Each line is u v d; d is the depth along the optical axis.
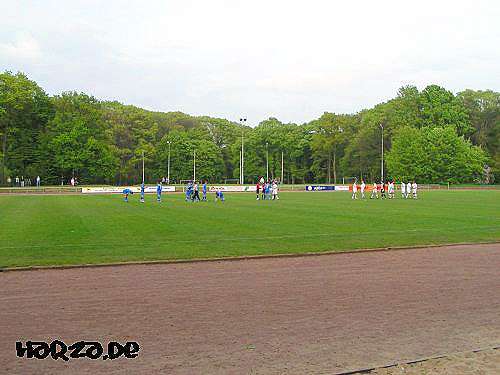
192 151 125.25
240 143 130.25
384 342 7.52
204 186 49.06
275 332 7.98
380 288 11.19
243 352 7.09
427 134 98.44
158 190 48.41
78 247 16.83
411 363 6.70
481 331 8.05
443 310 9.32
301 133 131.50
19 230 21.77
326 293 10.69
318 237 19.62
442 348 7.27
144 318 8.78
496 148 110.88
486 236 20.31
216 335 7.83
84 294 10.58
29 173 95.19
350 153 117.75
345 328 8.20
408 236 20.12
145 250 16.30
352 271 13.23
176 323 8.47
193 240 18.69
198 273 12.92
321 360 6.80
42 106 100.06
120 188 73.44
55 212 32.06
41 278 12.24
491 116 114.50
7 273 12.86
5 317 8.84
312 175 134.12
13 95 90.50
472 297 10.34
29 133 96.00
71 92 104.69
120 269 13.45
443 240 19.16
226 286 11.39
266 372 6.39
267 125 133.88
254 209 35.59
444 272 13.10
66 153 94.62
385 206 39.03
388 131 110.62
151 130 125.50
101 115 108.31
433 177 97.38
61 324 8.43
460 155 96.62
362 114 131.88
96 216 29.12
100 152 98.94
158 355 6.99
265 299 10.16
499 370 6.46
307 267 13.80
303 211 33.53
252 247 17.06
